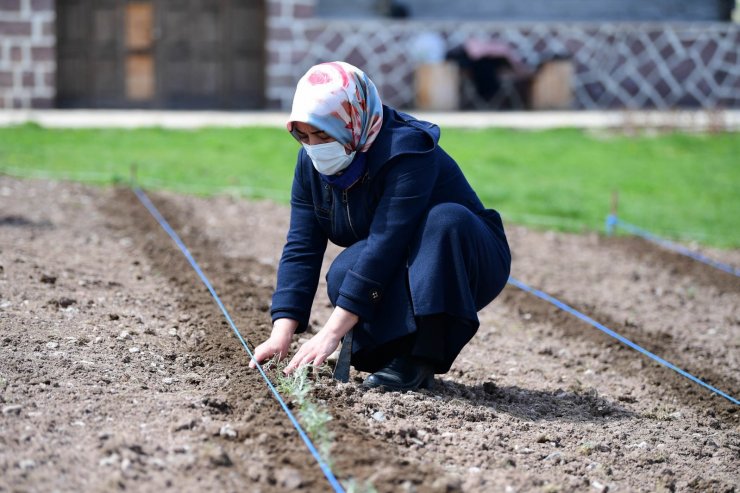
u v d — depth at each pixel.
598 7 43.72
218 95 41.03
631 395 11.17
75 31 39.62
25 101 38.19
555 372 11.87
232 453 7.77
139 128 32.78
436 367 9.72
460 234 9.11
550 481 8.09
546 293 15.99
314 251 9.64
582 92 42.38
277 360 10.17
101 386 9.04
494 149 31.45
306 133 8.79
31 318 11.00
